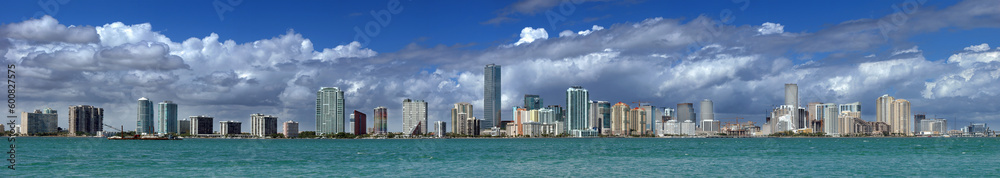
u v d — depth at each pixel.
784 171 125.19
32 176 122.12
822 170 127.06
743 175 117.50
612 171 127.44
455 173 124.25
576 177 116.12
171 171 132.12
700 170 128.50
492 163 152.38
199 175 122.81
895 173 120.75
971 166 136.50
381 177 117.44
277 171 130.38
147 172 129.88
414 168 136.25
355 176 119.12
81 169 138.12
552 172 125.62
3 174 125.62
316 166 143.62
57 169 137.88
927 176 115.25
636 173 122.50
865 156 183.00
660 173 122.25
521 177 116.69
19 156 193.12
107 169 138.00
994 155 185.25
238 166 145.50
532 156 193.38
